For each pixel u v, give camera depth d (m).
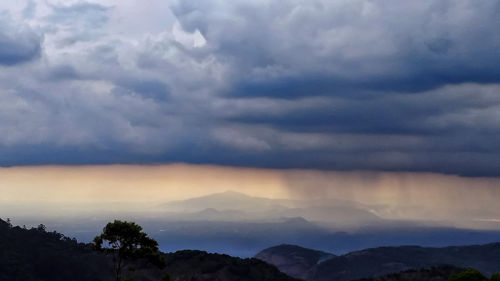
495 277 97.81
